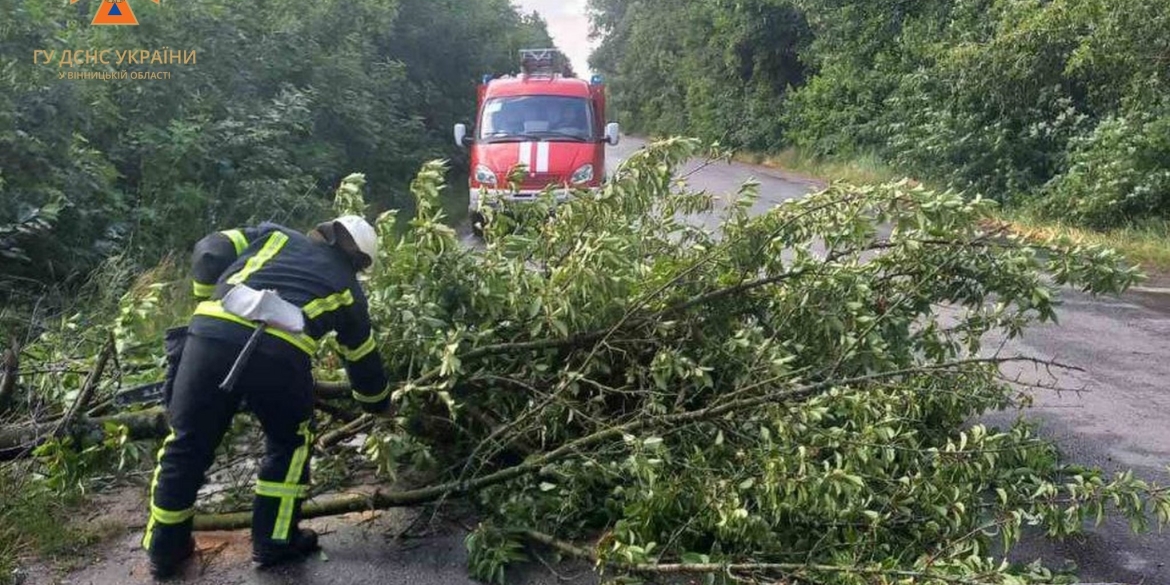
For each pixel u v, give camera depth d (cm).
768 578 382
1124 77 1338
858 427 423
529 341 459
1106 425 607
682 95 4681
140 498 483
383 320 461
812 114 2877
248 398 395
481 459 442
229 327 393
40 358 530
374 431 440
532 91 1389
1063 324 874
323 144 1291
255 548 412
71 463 445
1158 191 1366
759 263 475
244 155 1094
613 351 460
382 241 478
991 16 1822
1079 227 1420
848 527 393
